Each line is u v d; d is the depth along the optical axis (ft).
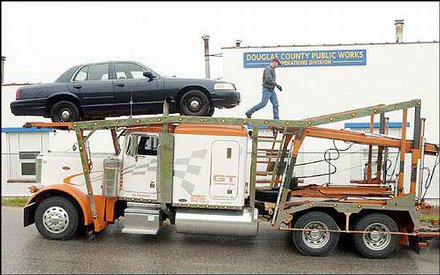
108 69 34.76
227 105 34.63
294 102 50.42
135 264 26.32
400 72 49.60
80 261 26.68
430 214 31.68
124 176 30.68
